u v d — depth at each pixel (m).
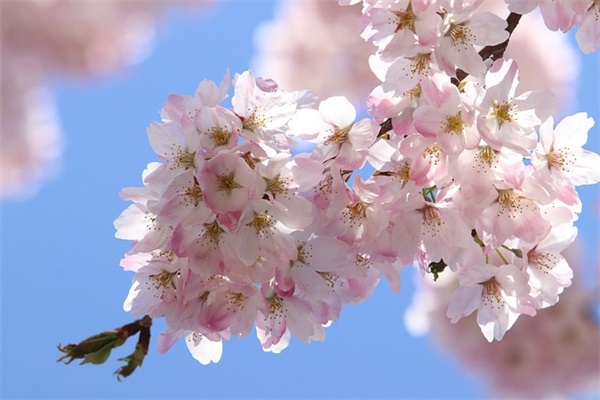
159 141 1.03
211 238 1.02
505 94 1.03
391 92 1.04
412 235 1.04
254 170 1.01
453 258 1.04
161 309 1.03
